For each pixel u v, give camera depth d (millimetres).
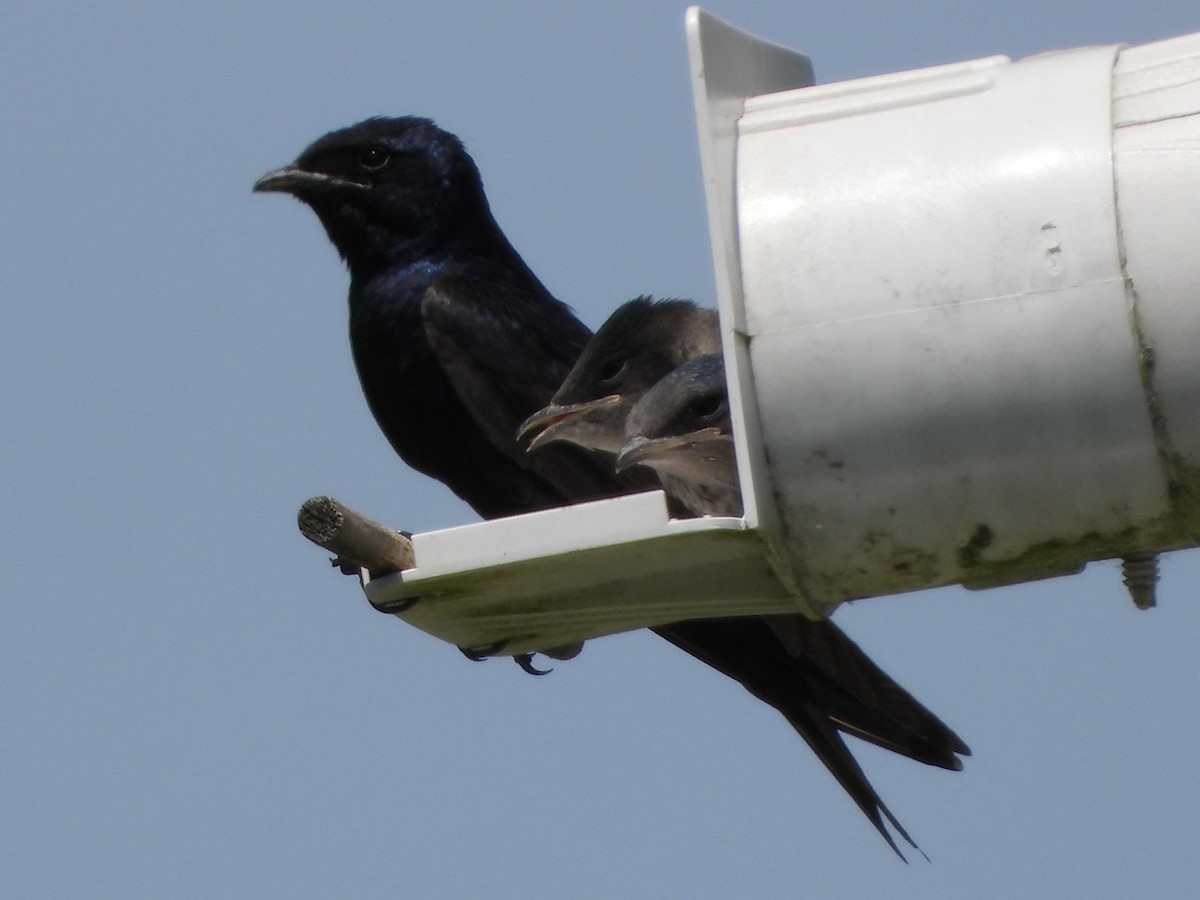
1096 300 9883
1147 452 9938
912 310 10070
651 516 10250
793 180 10477
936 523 10242
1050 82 10531
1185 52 10461
